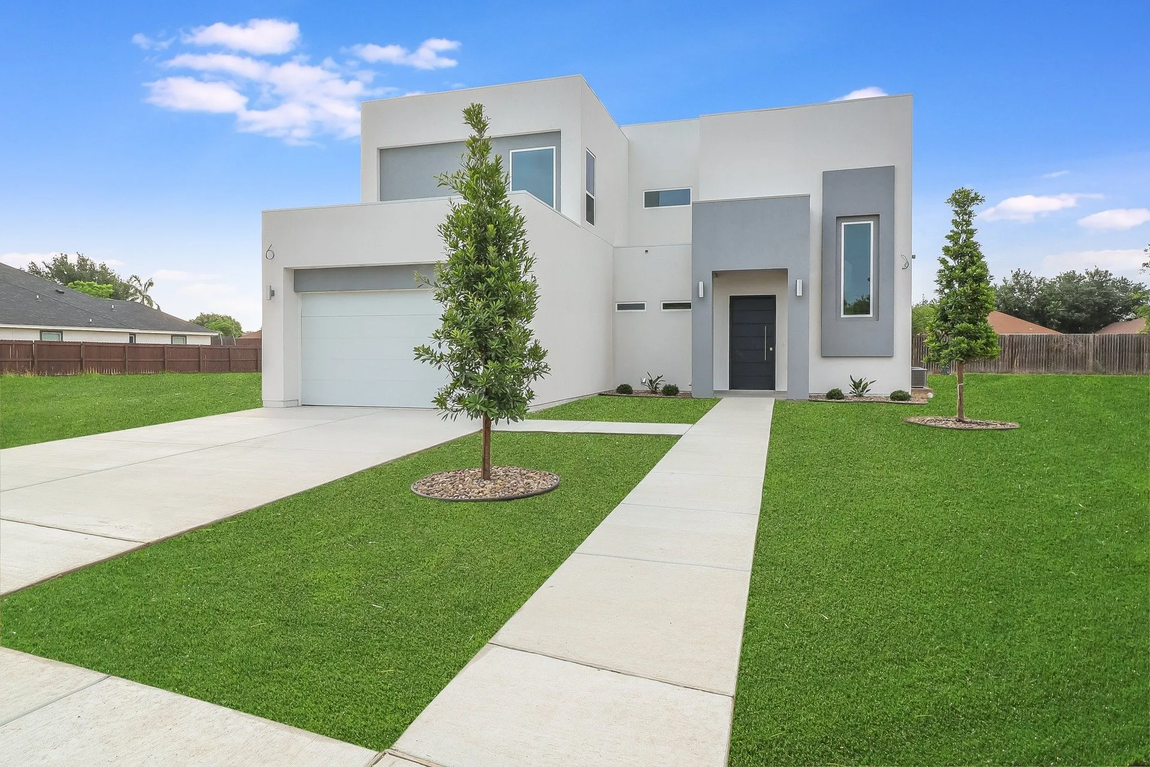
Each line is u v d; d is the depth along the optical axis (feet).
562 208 47.55
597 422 35.50
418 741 8.25
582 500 20.08
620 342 54.75
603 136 52.75
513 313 22.43
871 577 13.80
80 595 13.15
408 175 51.31
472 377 21.75
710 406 42.27
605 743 8.18
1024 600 12.66
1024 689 9.59
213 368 92.63
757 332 52.60
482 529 17.34
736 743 8.31
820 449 27.20
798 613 12.10
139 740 8.29
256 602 12.79
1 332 95.81
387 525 17.75
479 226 22.31
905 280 47.85
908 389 47.62
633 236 60.54
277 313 43.80
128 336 116.88
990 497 19.71
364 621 11.93
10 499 20.49
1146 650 10.72
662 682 9.64
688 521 17.79
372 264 41.91
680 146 59.47
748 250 47.11
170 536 16.81
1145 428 30.63
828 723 8.75
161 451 28.63
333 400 44.37
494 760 7.85
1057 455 25.25
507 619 11.93
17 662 10.43
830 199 48.49
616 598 12.75
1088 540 15.96
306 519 18.33
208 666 10.32
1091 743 8.37
